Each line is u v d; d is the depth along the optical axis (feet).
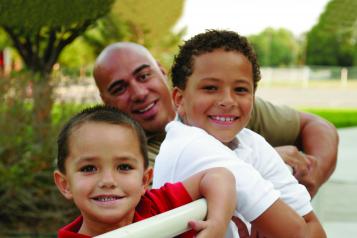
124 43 9.16
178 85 5.87
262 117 8.18
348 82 103.24
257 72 5.79
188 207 4.22
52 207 17.37
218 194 4.57
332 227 16.72
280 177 5.91
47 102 17.58
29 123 17.42
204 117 5.52
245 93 5.53
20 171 16.92
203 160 5.12
